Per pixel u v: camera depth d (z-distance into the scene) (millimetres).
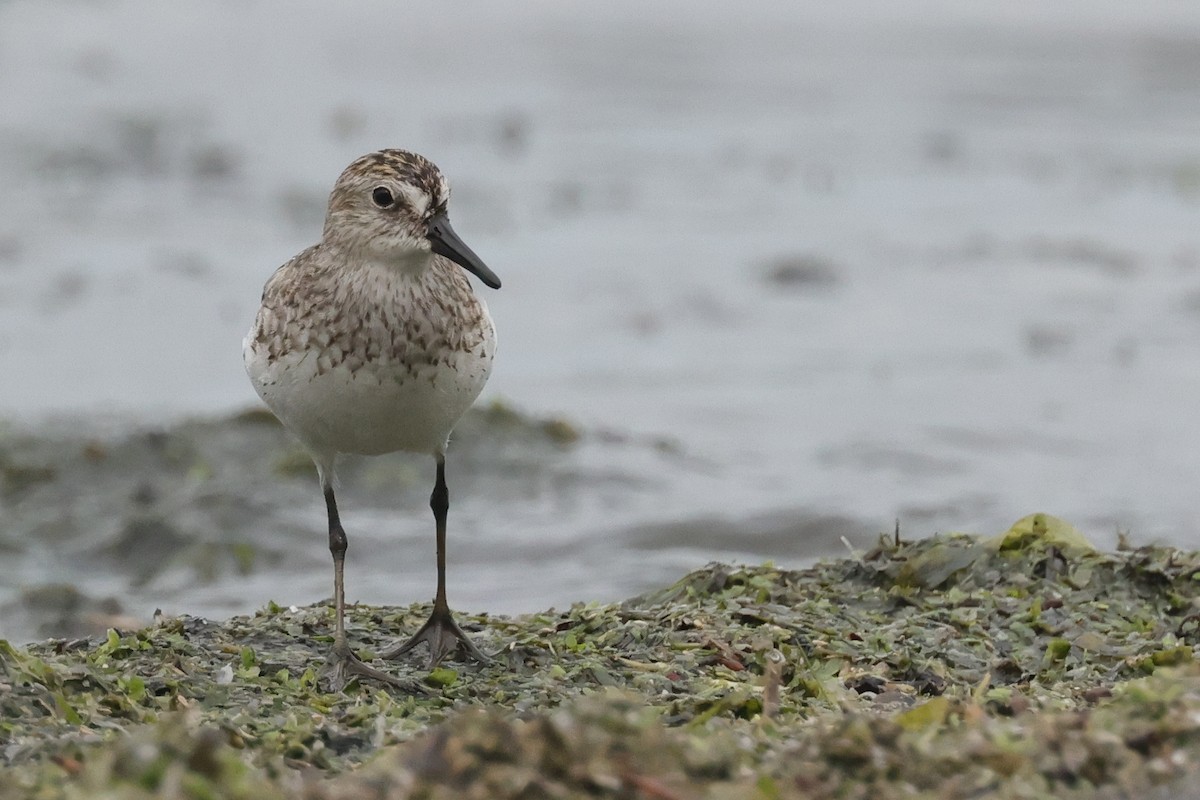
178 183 25000
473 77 32219
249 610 11727
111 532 13102
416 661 8453
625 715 6129
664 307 19578
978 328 18703
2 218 23047
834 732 6320
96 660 7973
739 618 8734
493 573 12375
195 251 21750
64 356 17938
